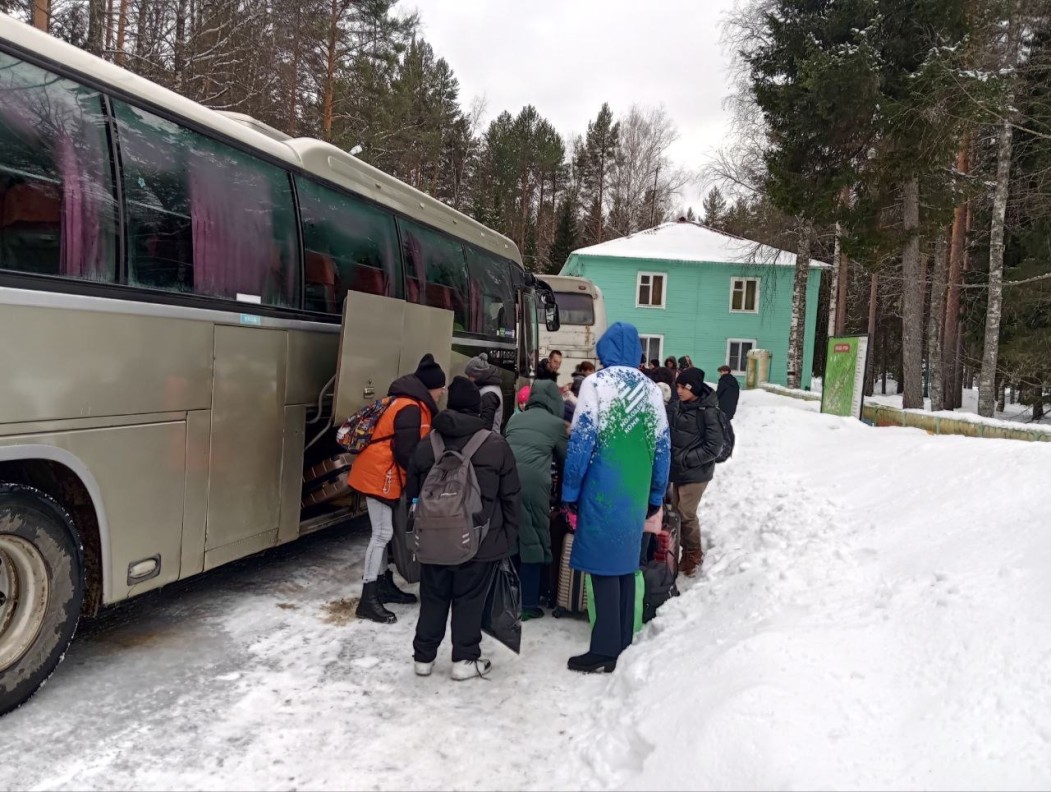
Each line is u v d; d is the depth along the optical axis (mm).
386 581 4980
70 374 3223
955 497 4711
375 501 4578
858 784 2293
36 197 3092
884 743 2500
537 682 3764
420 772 2871
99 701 3365
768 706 2701
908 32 15133
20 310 2994
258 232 4574
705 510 7152
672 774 2582
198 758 2918
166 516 3828
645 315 32062
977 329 22672
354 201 5793
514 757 3008
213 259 4168
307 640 4223
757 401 18984
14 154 3010
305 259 5059
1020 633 2838
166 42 15570
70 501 3414
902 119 14328
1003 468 4910
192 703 3385
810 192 16656
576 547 3891
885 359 39969
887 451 7223
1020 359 18203
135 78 3721
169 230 3836
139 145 3668
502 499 3709
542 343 16875
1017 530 3768
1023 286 18047
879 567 4035
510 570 3891
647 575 4551
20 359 2994
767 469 8367
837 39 16234
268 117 18875
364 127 23156
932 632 3076
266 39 18719
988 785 2205
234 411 4348
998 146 16547
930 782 2273
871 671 2947
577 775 2846
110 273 3455
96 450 3375
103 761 2863
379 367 5406
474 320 8328
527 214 52844
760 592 4008
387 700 3500
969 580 3369
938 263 20953
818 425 10758
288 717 3289
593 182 55031
